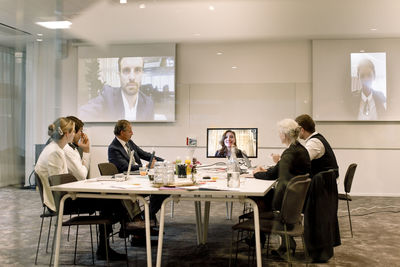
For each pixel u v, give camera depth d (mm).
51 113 5125
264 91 7402
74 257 3277
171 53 7586
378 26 6723
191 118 7543
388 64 7191
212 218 4887
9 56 3580
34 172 3102
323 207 3309
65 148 3428
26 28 3871
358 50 7234
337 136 7266
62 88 6961
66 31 6711
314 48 7301
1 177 2986
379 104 7195
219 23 6719
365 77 7215
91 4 5688
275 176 3207
